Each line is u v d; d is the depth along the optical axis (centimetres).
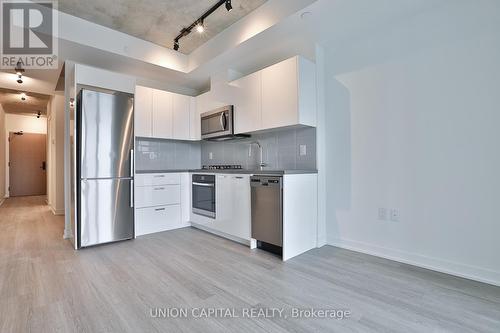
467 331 138
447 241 215
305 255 258
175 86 440
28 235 335
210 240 310
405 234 238
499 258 192
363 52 267
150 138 395
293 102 262
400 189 242
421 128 229
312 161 288
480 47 200
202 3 267
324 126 296
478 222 201
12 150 783
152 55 346
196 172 359
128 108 314
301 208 264
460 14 209
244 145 373
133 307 162
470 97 204
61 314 154
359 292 182
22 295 176
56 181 486
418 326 143
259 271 218
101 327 142
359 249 270
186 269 222
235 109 332
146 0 262
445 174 216
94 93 291
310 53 288
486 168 198
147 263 236
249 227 278
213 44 329
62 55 318
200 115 395
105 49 306
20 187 798
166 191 355
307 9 227
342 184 283
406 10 227
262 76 295
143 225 333
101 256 255
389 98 249
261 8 266
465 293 180
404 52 239
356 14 234
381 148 254
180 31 320
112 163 301
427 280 201
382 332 138
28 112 747
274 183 251
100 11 279
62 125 494
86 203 284
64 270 219
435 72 221
